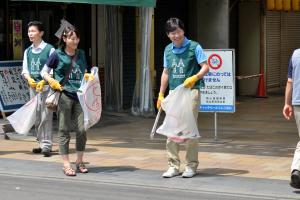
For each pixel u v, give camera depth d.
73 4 26.91
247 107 30.06
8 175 15.23
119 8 27.12
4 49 24.72
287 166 15.93
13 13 24.89
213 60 19.52
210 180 14.44
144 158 17.22
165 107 14.32
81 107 15.10
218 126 23.75
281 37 38.75
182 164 16.28
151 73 26.20
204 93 19.77
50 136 17.75
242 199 12.77
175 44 14.32
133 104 26.27
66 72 15.09
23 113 17.41
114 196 13.08
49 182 14.48
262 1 35.31
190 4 32.44
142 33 25.64
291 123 24.41
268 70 37.34
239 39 35.94
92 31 27.59
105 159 17.11
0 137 20.91
